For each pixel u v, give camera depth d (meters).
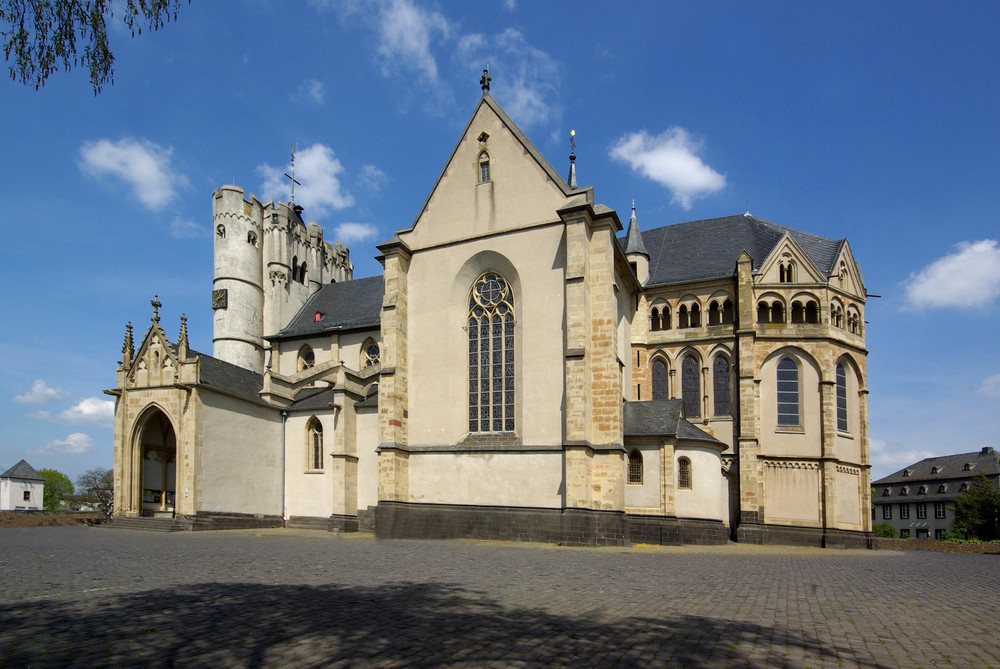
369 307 57.94
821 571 22.50
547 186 37.00
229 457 44.06
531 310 36.25
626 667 8.50
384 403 38.28
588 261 35.50
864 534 44.41
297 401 50.50
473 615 11.68
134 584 15.16
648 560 24.59
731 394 46.22
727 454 45.56
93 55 12.66
